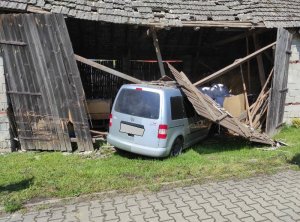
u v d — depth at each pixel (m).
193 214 5.25
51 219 5.09
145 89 7.90
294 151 8.69
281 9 11.43
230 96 11.50
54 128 8.83
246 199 5.81
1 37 8.50
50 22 8.49
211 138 10.59
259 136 9.45
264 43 12.10
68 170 7.10
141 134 7.71
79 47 12.73
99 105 10.98
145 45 13.13
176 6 10.74
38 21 8.49
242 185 6.43
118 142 7.97
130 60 13.73
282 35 10.64
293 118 11.88
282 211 5.38
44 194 5.89
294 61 11.58
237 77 13.02
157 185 6.27
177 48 13.68
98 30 11.74
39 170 7.14
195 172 7.00
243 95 11.59
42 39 8.55
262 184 6.49
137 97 7.93
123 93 8.14
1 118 8.69
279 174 7.05
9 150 8.81
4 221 5.04
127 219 5.09
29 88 8.70
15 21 8.48
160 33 12.40
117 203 5.62
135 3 10.36
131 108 7.91
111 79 13.51
